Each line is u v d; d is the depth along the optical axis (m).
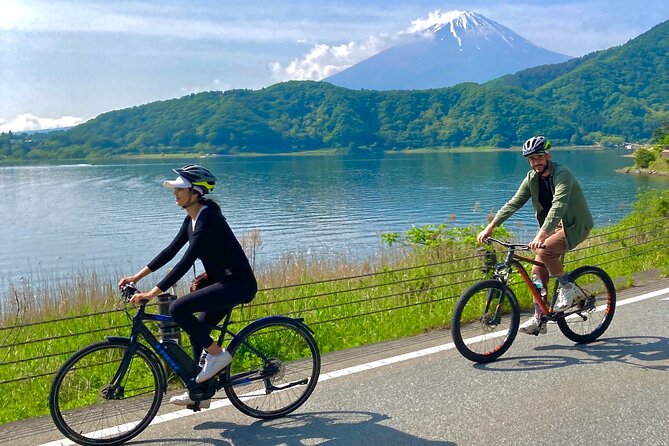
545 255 5.76
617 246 11.89
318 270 11.55
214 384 4.39
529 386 4.93
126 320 7.61
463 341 5.70
